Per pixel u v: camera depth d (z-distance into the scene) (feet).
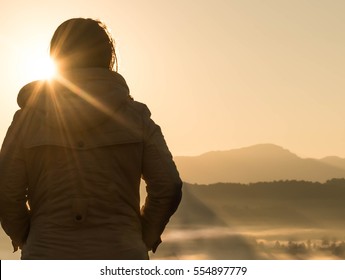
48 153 16.48
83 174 16.37
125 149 16.66
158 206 17.02
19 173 16.74
